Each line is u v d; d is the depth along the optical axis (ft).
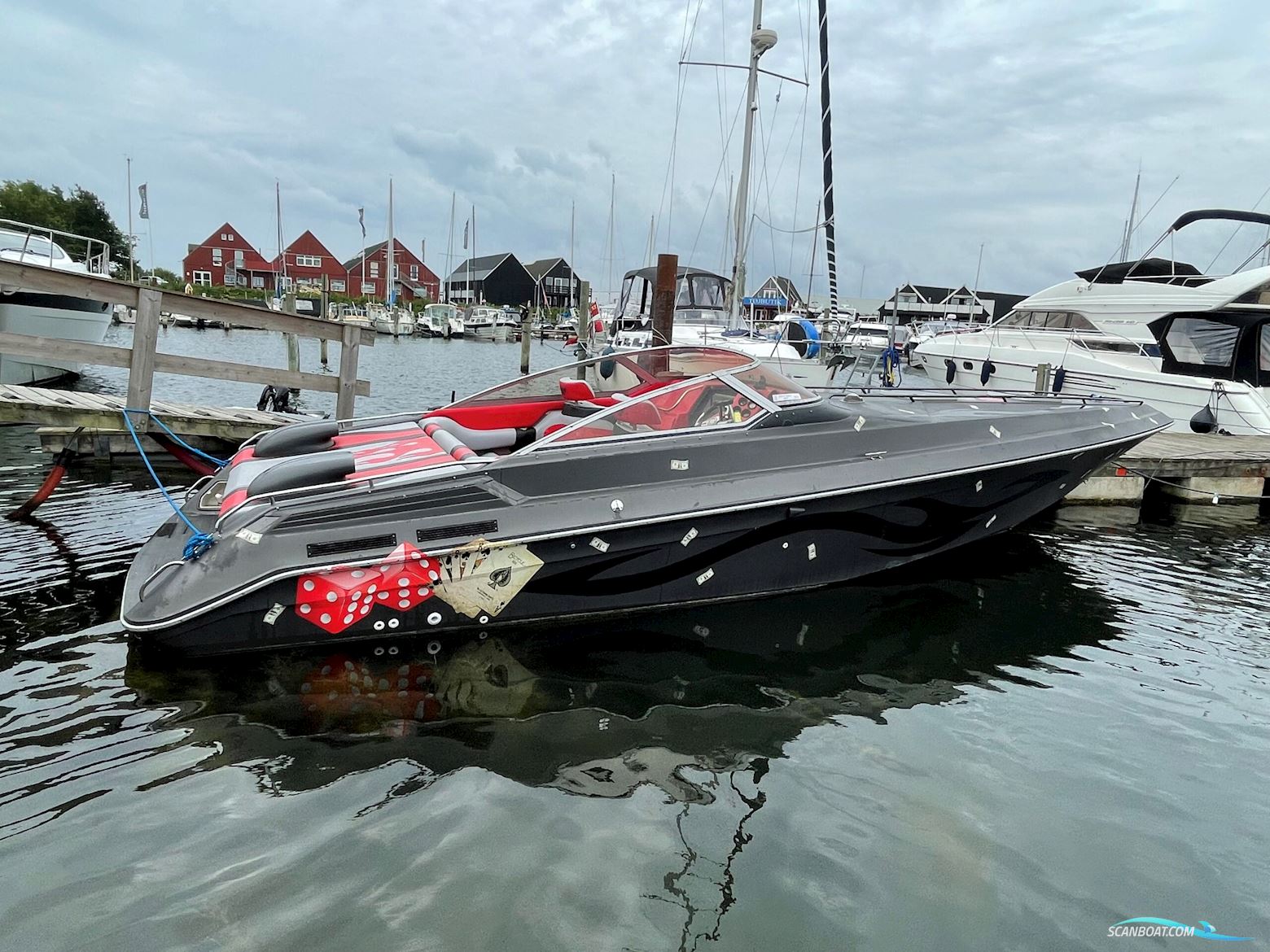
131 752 9.37
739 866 7.76
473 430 16.29
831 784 9.29
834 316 50.67
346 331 25.07
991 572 17.52
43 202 168.55
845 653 12.98
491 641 12.57
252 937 6.59
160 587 11.42
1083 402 19.02
